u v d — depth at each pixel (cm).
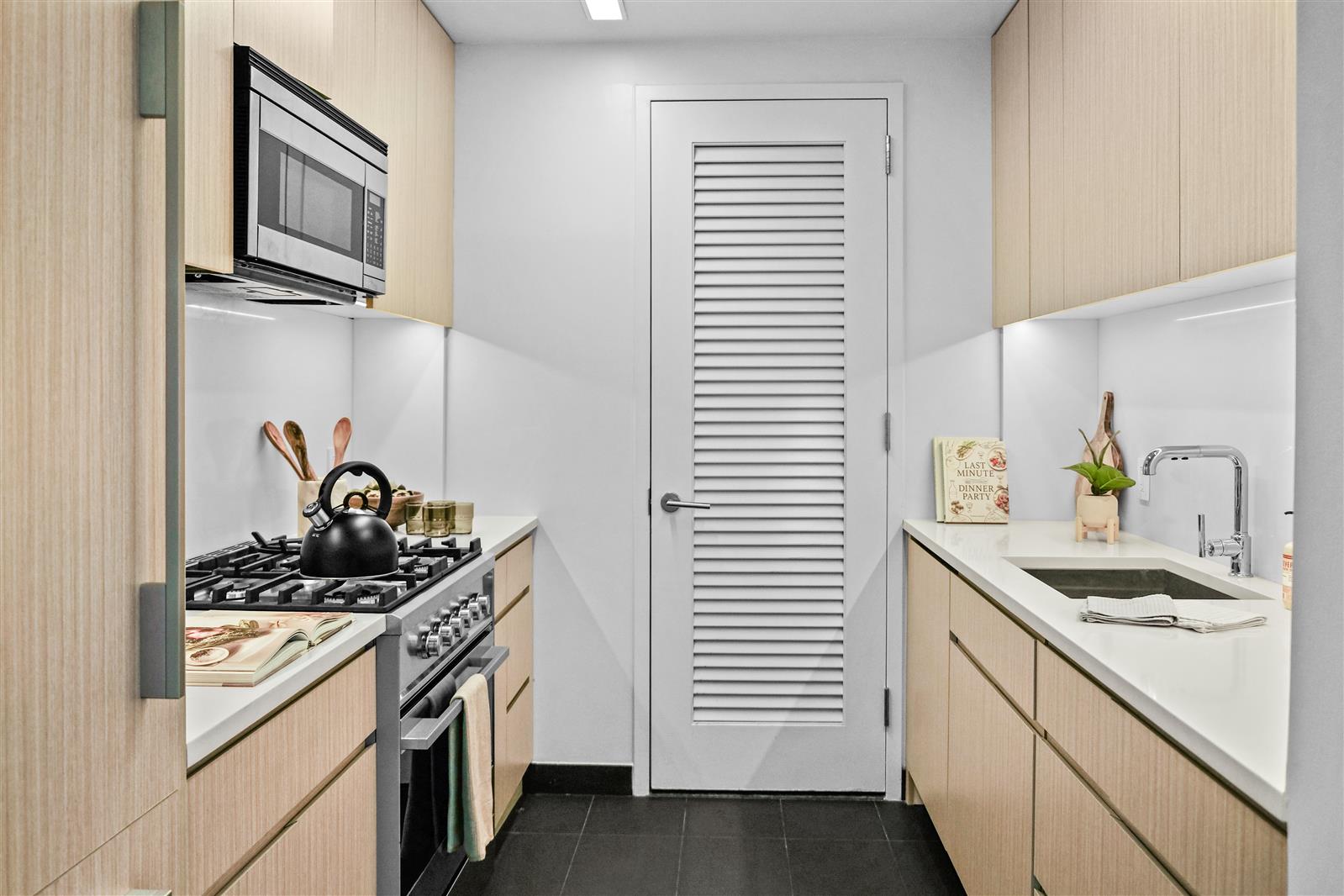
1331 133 84
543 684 301
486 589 231
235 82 158
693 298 296
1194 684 121
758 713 298
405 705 173
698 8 271
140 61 85
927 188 293
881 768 296
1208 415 224
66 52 75
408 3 252
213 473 213
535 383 299
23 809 71
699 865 251
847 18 278
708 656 298
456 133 298
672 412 297
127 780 86
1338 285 83
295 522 252
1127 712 126
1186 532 236
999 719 190
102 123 80
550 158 297
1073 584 224
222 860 116
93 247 79
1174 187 176
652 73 295
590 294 297
